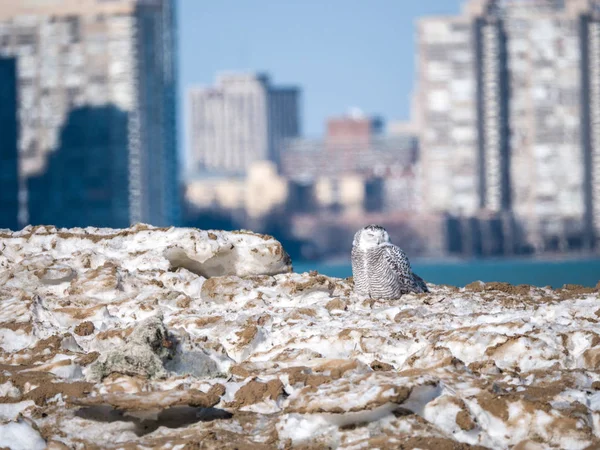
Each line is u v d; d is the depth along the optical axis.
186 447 35.69
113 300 51.94
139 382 39.97
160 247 57.78
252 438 36.94
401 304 53.41
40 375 42.00
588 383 40.19
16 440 36.56
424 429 36.03
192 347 43.84
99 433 37.66
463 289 58.72
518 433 36.22
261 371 42.75
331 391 37.16
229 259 58.16
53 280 54.09
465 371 40.50
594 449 35.28
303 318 49.62
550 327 45.53
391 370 42.62
